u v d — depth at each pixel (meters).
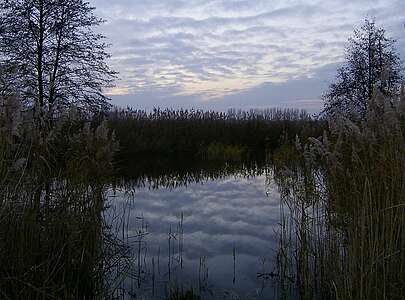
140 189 15.30
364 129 5.54
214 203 12.52
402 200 4.61
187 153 30.27
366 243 4.71
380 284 4.55
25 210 5.16
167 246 8.15
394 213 4.76
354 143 5.54
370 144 5.22
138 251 7.74
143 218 10.40
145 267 6.95
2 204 4.83
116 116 30.70
